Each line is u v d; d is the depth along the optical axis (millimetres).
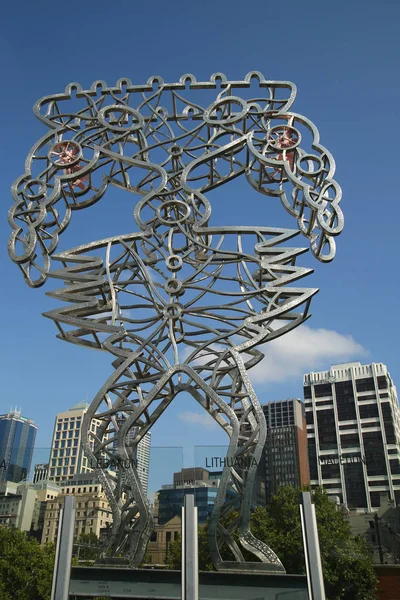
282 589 13242
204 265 18656
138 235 19312
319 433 104125
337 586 34781
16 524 29906
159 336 18047
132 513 15383
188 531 12539
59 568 12492
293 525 36219
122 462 15719
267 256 18703
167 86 22031
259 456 15297
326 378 110188
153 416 16875
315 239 19109
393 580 37938
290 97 21328
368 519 54531
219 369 17219
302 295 17547
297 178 19344
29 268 19172
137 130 21219
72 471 40156
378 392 103688
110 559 14500
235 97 21359
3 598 28750
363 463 96938
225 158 20875
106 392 16938
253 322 17359
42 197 20141
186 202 19891
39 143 21156
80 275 18906
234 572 14008
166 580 13469
